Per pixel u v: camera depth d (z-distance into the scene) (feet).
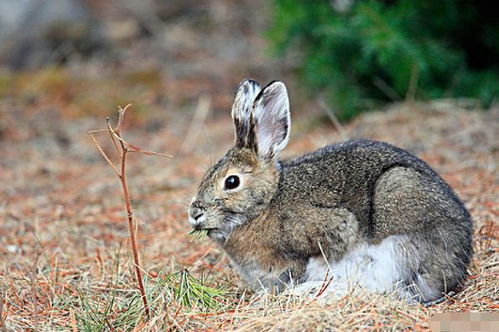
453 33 56.34
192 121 63.57
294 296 27.20
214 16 84.17
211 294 28.40
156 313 26.66
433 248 28.09
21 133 61.36
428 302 28.45
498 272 30.14
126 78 70.79
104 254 35.68
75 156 57.06
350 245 28.76
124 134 62.03
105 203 44.60
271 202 29.84
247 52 76.02
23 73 71.46
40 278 32.04
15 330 26.03
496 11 55.36
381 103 56.90
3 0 74.95
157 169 52.01
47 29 74.69
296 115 60.08
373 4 54.03
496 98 53.06
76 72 71.87
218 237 30.35
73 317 26.89
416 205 28.07
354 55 56.34
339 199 29.04
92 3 84.99
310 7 57.41
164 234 38.40
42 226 40.65
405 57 52.44
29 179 51.31
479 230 33.81
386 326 25.08
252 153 30.07
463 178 41.93
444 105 51.62
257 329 25.12
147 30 81.30
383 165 29.30
